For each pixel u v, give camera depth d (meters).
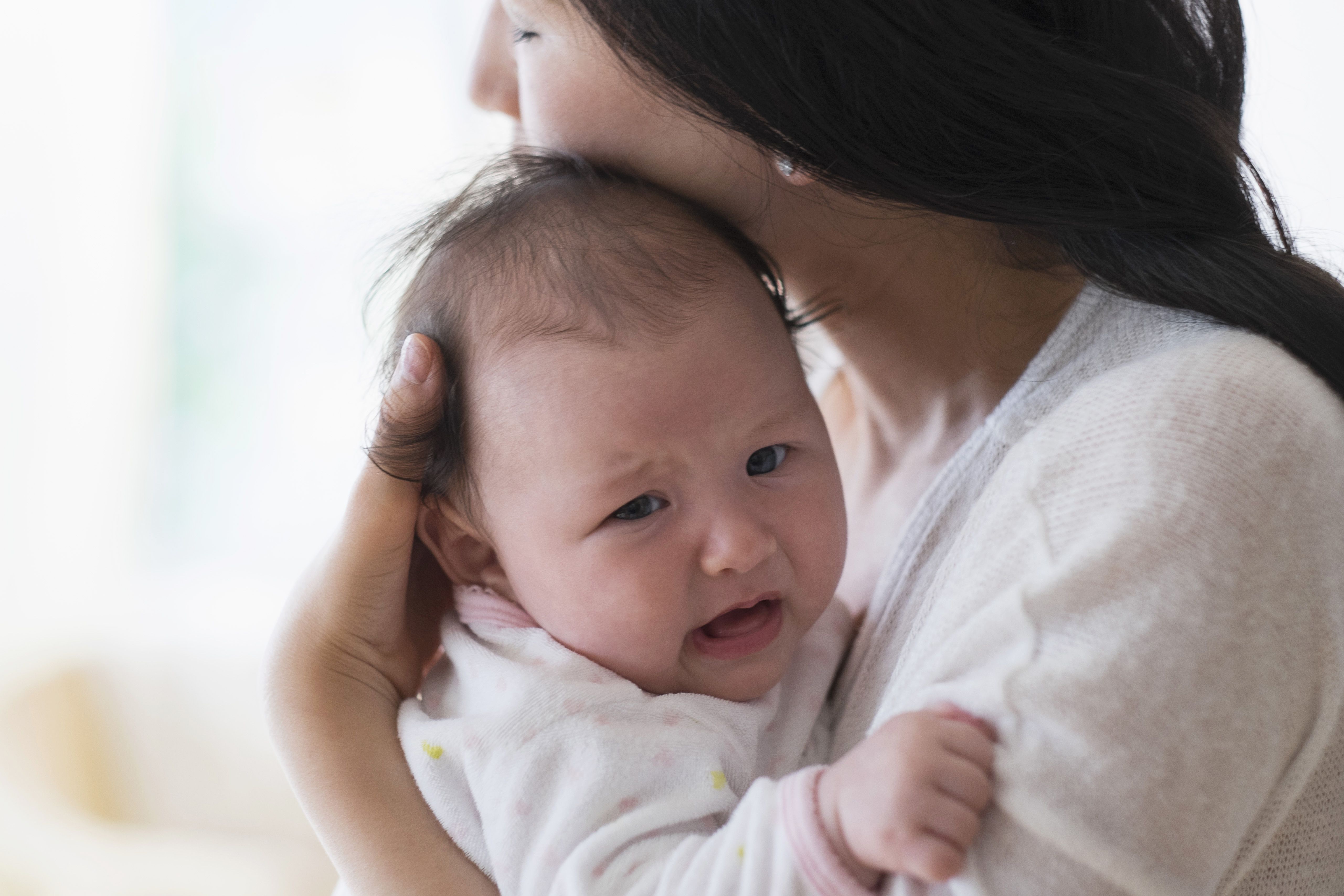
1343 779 0.58
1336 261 1.03
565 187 0.78
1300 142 2.26
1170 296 0.66
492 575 0.82
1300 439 0.58
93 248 2.84
